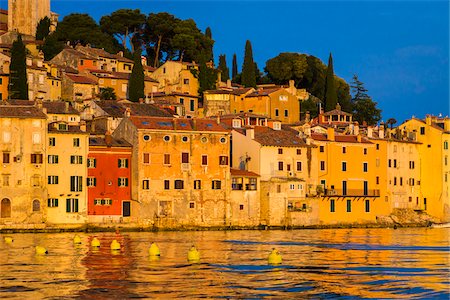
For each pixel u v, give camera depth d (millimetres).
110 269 115438
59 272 112188
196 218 192375
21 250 137750
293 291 99875
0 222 174125
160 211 189125
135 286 101875
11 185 175375
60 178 180625
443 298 96375
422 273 114000
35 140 177625
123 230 184500
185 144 192125
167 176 190125
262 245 151125
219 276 109750
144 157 188000
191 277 108750
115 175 186750
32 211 176750
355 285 104000
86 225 182000
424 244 158000
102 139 188875
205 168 193875
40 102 186500
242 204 197625
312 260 127562
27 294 96812
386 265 122188
